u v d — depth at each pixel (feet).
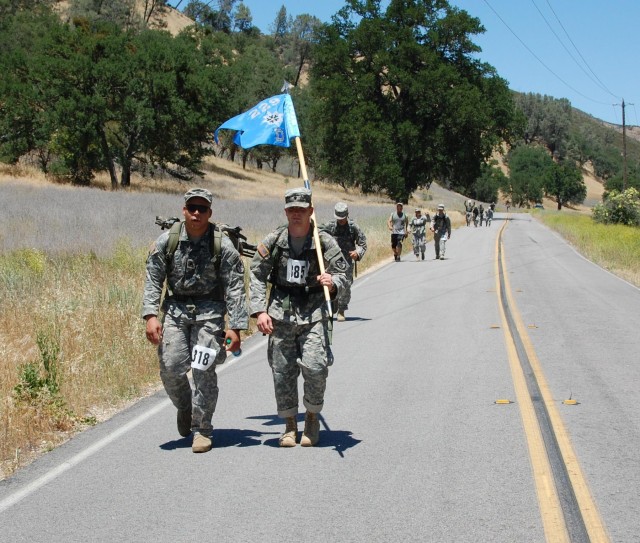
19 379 24.98
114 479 17.47
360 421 22.47
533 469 17.92
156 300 19.35
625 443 19.97
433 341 36.29
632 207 167.73
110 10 440.04
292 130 23.06
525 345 34.91
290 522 14.80
